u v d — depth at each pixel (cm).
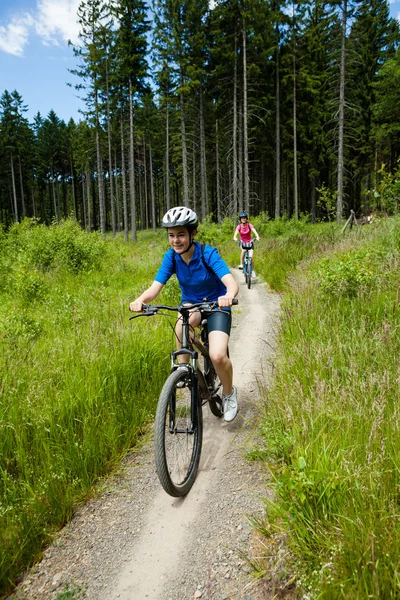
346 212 3766
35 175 6688
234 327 714
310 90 3253
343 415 294
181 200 6122
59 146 6544
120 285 1073
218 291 341
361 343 400
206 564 235
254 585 215
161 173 6025
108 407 378
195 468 316
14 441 323
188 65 3011
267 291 985
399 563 180
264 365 530
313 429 281
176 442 313
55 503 276
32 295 902
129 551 251
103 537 263
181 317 327
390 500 217
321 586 183
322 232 1451
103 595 223
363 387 314
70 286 1077
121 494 303
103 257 1536
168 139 4391
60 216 6862
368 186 3697
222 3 2859
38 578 234
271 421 342
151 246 2547
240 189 3319
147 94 3384
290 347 488
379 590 175
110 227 7100
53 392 381
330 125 3531
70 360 450
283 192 4712
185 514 279
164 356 500
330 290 604
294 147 3325
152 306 307
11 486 281
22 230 1767
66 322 653
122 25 3155
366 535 195
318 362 381
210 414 420
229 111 3216
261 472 310
